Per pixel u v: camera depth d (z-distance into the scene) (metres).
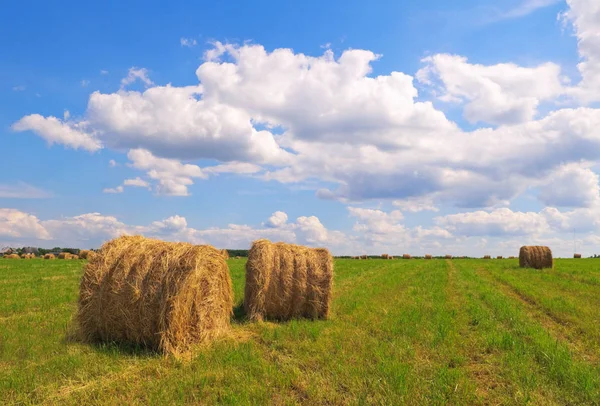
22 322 10.42
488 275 26.11
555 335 10.39
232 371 7.11
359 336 9.44
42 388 6.37
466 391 6.36
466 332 10.25
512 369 7.46
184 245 9.34
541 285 19.69
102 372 7.22
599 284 20.22
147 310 8.55
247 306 11.85
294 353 8.27
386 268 31.19
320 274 11.89
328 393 6.32
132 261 8.90
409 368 7.29
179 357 7.98
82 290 9.05
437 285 19.44
